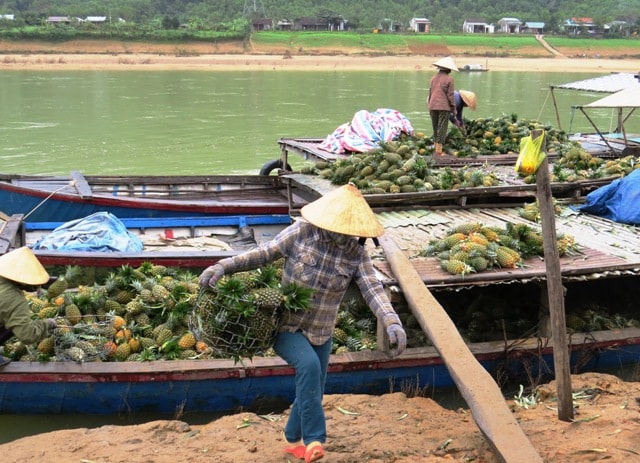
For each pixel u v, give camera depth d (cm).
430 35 8906
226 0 11494
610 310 857
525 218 935
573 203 1034
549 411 585
